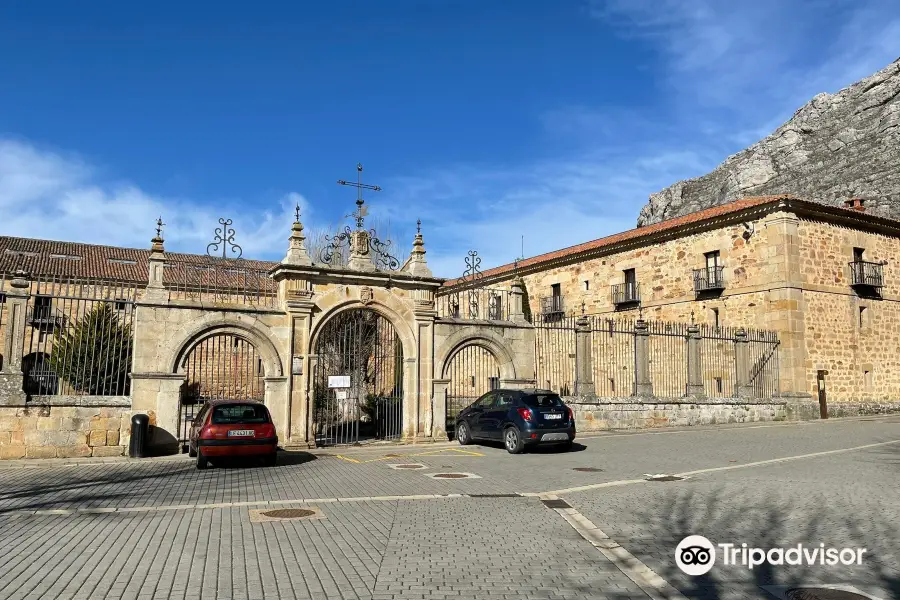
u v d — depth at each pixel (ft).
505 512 29.89
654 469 44.11
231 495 34.35
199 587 18.66
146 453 50.96
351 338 65.31
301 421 58.34
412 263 66.54
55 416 50.03
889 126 186.80
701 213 108.99
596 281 122.62
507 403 56.34
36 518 28.25
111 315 54.19
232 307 56.54
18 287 50.62
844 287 96.43
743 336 87.86
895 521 27.71
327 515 29.04
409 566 20.97
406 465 46.98
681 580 19.99
